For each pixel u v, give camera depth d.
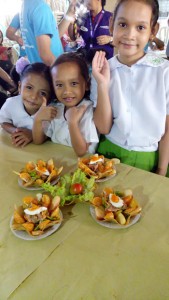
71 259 0.58
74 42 1.86
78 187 0.74
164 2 2.22
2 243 0.63
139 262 0.56
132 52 0.91
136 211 0.66
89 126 1.02
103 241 0.62
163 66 0.94
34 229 0.64
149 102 0.96
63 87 1.01
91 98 1.08
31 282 0.54
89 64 1.09
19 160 0.98
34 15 1.39
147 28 0.87
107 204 0.68
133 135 1.01
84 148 0.99
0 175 0.89
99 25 1.74
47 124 1.09
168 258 0.57
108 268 0.56
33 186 0.82
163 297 0.50
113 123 1.05
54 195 0.74
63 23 1.84
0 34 2.55
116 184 0.81
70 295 0.51
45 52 1.44
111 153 1.09
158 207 0.71
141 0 0.83
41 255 0.60
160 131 0.99
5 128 1.26
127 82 0.97
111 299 0.50
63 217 0.70
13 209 0.74
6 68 2.48
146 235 0.63
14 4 3.12
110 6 2.02
